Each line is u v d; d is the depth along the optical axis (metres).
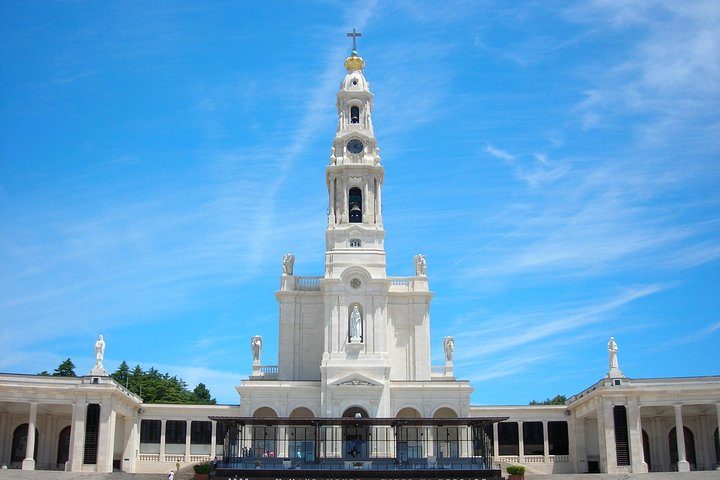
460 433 98.81
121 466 100.44
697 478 81.00
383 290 103.44
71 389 90.00
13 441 97.06
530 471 102.25
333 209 109.25
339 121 113.75
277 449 95.50
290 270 110.62
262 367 106.75
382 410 97.50
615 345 96.62
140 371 152.62
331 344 101.31
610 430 92.69
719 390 92.06
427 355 106.88
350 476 78.25
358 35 118.38
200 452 103.62
